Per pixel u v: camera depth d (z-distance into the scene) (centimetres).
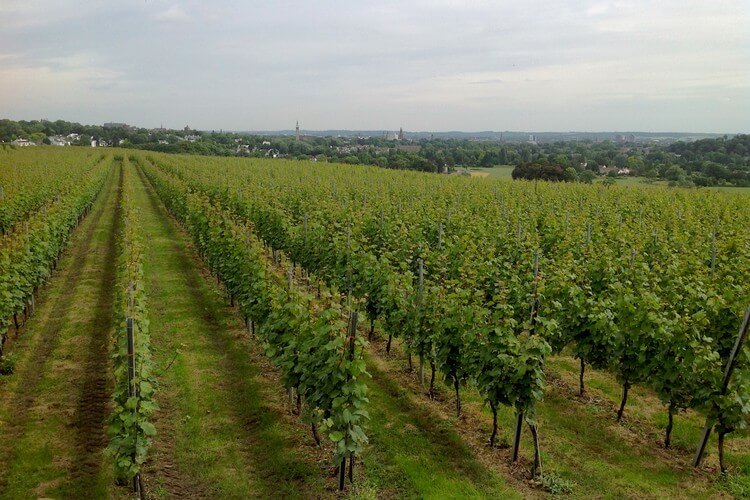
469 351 995
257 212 2467
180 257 2475
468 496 849
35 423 1029
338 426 836
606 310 1125
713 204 2623
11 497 823
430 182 4138
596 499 855
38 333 1488
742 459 957
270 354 1067
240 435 1019
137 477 811
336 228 2030
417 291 1254
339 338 846
